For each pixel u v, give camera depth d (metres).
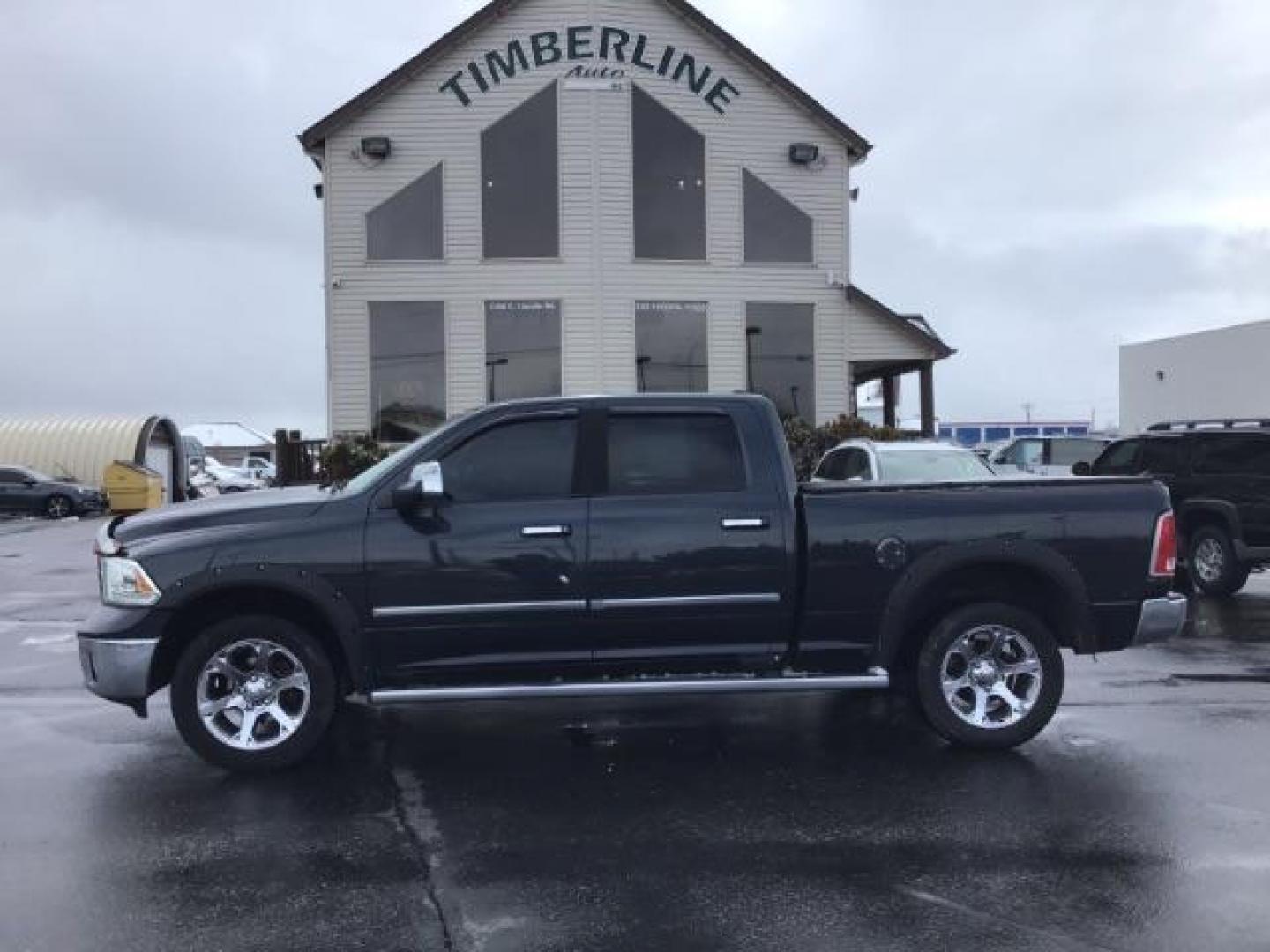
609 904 4.36
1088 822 5.23
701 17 19.78
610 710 7.54
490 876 4.66
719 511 6.12
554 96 19.64
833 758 6.37
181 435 42.47
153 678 5.98
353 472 17.69
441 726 7.14
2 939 4.09
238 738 6.04
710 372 20.05
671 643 6.16
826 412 20.50
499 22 19.50
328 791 5.82
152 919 4.25
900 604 6.19
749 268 20.17
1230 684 8.14
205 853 4.94
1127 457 13.35
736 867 4.73
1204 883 4.52
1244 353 33.69
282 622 6.01
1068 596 6.27
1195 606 11.83
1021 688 6.39
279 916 4.27
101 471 37.91
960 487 6.32
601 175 19.59
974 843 5.00
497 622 6.01
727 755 6.46
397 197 19.44
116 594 5.94
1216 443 12.22
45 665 9.34
